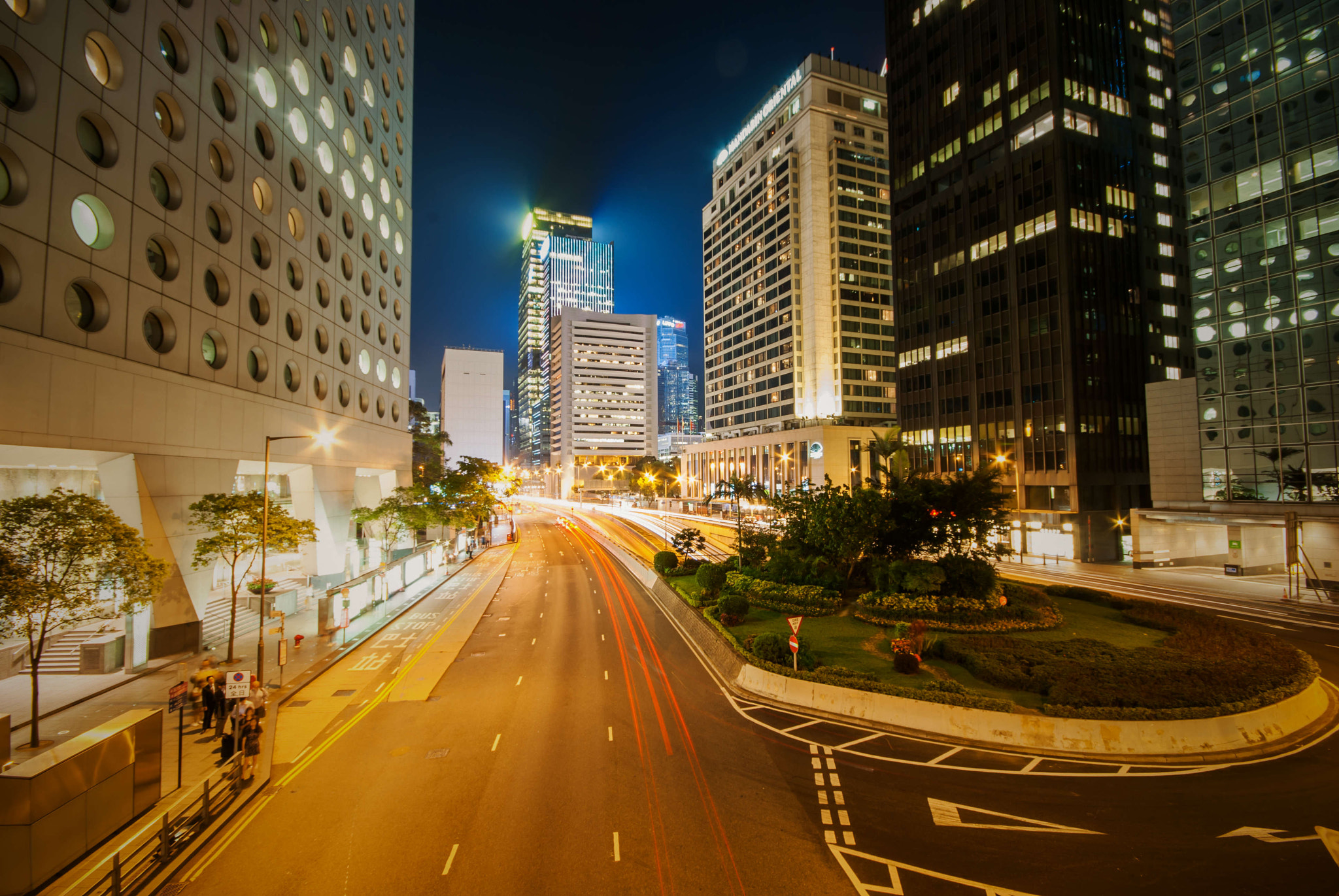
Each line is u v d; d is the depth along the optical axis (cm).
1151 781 1495
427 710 2056
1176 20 4853
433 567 5353
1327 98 4031
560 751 1714
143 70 2509
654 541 7569
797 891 1088
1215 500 4641
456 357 17425
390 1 5694
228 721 1803
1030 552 6375
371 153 5197
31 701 1670
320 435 4150
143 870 1125
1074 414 6094
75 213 2197
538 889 1096
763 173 12900
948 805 1395
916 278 8000
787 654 2275
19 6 2000
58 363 2088
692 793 1459
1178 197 7075
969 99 7338
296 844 1247
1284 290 4231
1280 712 1770
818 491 3628
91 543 1716
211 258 2939
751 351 13125
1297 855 1177
